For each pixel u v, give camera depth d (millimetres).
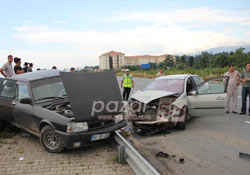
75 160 4004
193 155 4242
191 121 6848
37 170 3633
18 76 5590
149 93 5965
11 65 7676
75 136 3945
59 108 4496
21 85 5168
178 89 6320
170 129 6070
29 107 4730
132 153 3643
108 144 4801
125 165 3797
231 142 4848
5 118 5469
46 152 4379
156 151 4512
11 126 5898
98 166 3760
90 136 4102
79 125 4047
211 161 3949
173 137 5359
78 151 4426
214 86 6031
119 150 3857
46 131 4320
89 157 4133
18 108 4996
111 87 4875
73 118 4078
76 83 4340
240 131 5605
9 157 4141
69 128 3965
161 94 5695
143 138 5410
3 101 5449
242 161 3912
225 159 4012
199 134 5496
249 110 7473
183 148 4613
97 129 4305
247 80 7266
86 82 4523
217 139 5070
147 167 3057
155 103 5758
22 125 5012
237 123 6410
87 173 3520
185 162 3941
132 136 5562
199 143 4867
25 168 3699
